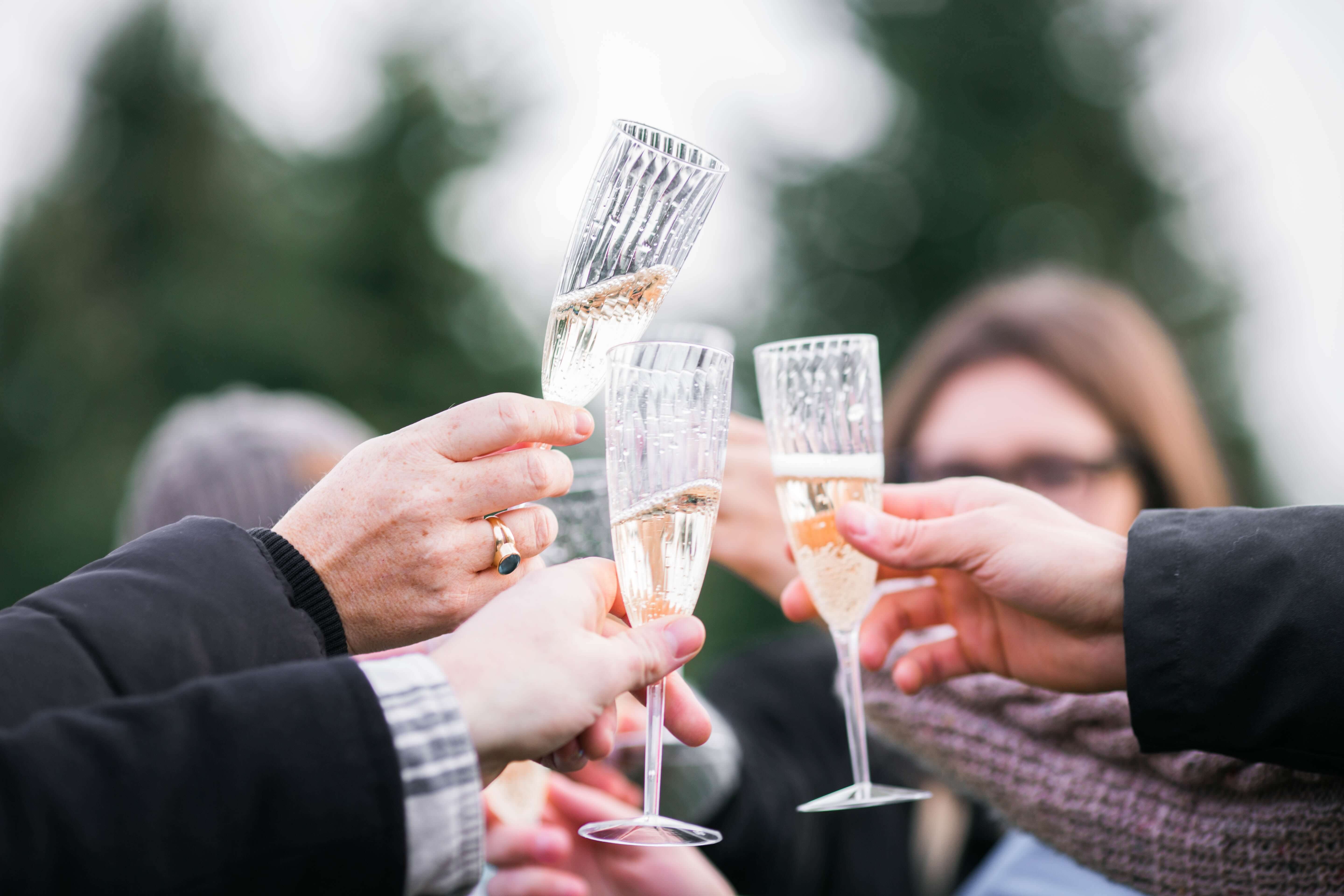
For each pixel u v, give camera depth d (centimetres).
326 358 1856
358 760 109
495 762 122
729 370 159
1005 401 299
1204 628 150
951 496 194
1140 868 177
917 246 1995
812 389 187
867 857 330
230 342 1834
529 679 122
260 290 1881
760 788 322
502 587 160
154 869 102
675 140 162
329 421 322
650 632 134
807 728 362
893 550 172
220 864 104
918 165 2028
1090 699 186
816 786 347
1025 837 240
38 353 1827
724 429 158
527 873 210
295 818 106
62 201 1944
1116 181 2069
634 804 252
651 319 168
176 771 105
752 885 322
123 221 1933
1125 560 164
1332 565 145
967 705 207
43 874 99
